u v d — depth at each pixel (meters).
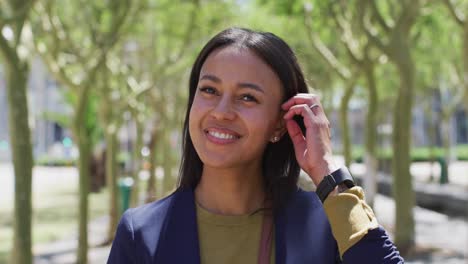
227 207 1.99
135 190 16.94
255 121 1.91
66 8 13.15
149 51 16.97
